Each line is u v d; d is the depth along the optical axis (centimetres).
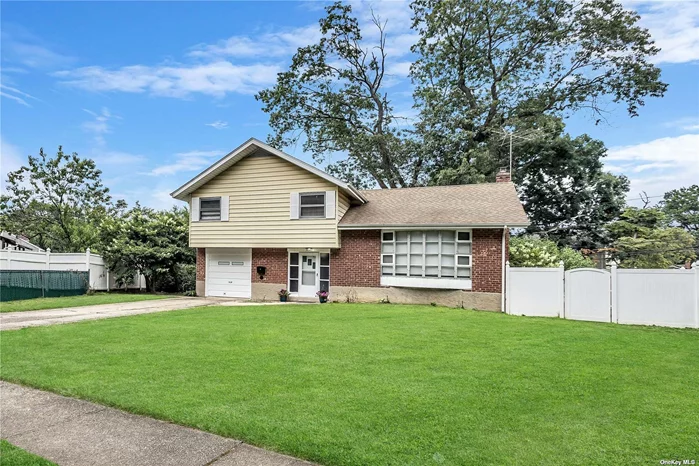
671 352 749
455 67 2922
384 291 1538
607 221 3123
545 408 454
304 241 1622
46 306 1404
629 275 1142
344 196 1666
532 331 932
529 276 1277
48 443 377
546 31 2727
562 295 1227
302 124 3138
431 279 1459
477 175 2502
